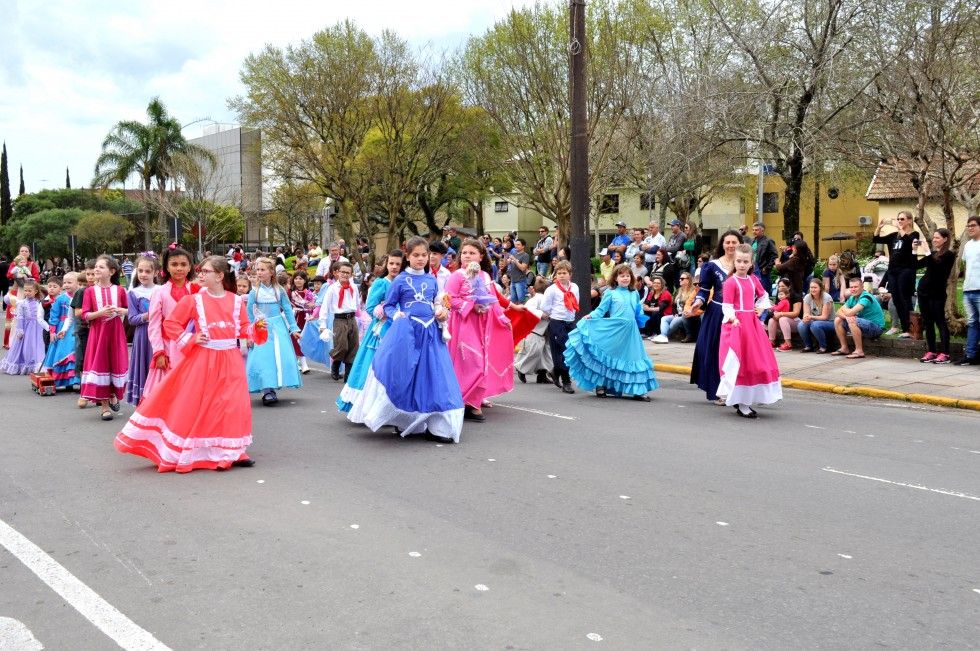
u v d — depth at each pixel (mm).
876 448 8102
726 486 6668
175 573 4789
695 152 22031
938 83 13234
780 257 18250
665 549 5223
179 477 6926
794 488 6625
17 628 4105
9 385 13758
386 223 43000
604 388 11250
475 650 3881
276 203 50375
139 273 9742
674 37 27078
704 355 10492
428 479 6855
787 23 20250
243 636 4008
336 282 13320
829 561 5047
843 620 4234
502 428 9055
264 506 6086
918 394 10898
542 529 5594
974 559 5109
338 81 30359
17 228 67938
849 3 18469
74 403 11461
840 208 47688
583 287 14531
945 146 13469
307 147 31078
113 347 10109
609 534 5496
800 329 15070
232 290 7387
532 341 12648
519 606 4367
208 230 46438
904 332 14383
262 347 10812
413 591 4547
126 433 7152
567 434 8711
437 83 31391
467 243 9656
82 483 6750
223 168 58250
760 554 5152
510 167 31328
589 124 26000
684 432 8828
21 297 15633
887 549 5266
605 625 4152
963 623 4215
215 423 7172
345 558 5031
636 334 11117
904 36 13781
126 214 62656
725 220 49500
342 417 9828
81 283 12609
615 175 29906
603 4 27297
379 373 8406
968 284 12781
